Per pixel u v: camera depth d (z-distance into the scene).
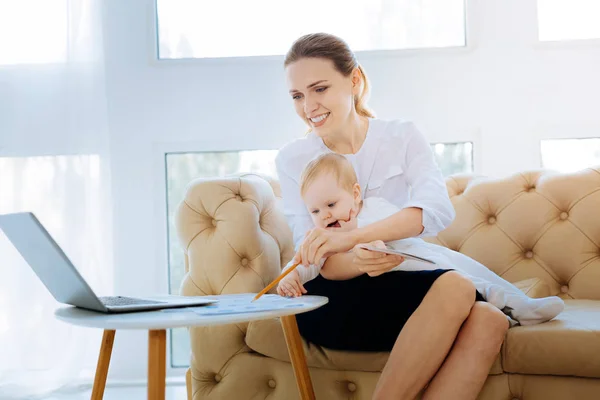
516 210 1.74
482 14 2.12
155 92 2.18
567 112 2.11
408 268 1.30
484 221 1.78
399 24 2.17
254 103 2.17
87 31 2.12
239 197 1.56
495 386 1.24
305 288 1.39
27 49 2.13
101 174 2.12
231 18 2.20
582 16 2.14
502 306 1.27
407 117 2.15
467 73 2.13
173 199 2.21
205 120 2.18
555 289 1.71
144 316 0.98
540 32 2.14
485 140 2.13
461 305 1.16
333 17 2.18
